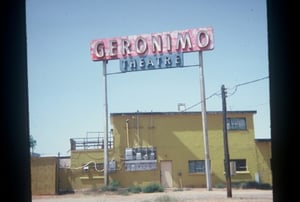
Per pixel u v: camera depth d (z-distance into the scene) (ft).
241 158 121.80
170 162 120.88
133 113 121.60
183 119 123.03
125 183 118.11
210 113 122.42
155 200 72.95
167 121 122.52
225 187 116.37
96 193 104.47
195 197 78.43
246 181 120.06
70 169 116.98
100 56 120.16
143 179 118.62
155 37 119.34
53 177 108.27
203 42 114.52
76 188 115.75
